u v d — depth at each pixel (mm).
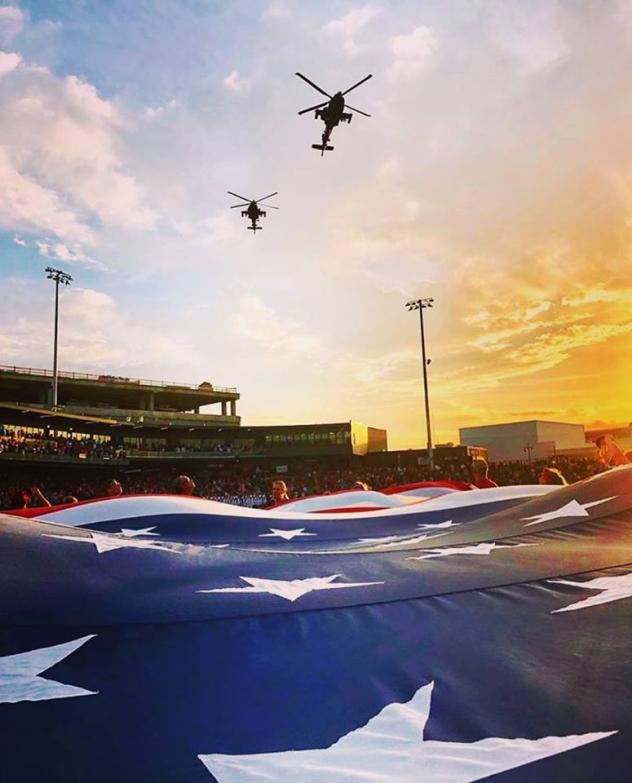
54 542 3930
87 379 70812
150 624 2912
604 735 1878
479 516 8188
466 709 2117
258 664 2512
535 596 3275
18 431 53125
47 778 1755
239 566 4066
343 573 3939
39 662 2490
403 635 2799
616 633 2648
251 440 67500
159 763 1846
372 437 75250
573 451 79125
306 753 1897
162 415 74688
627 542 4480
